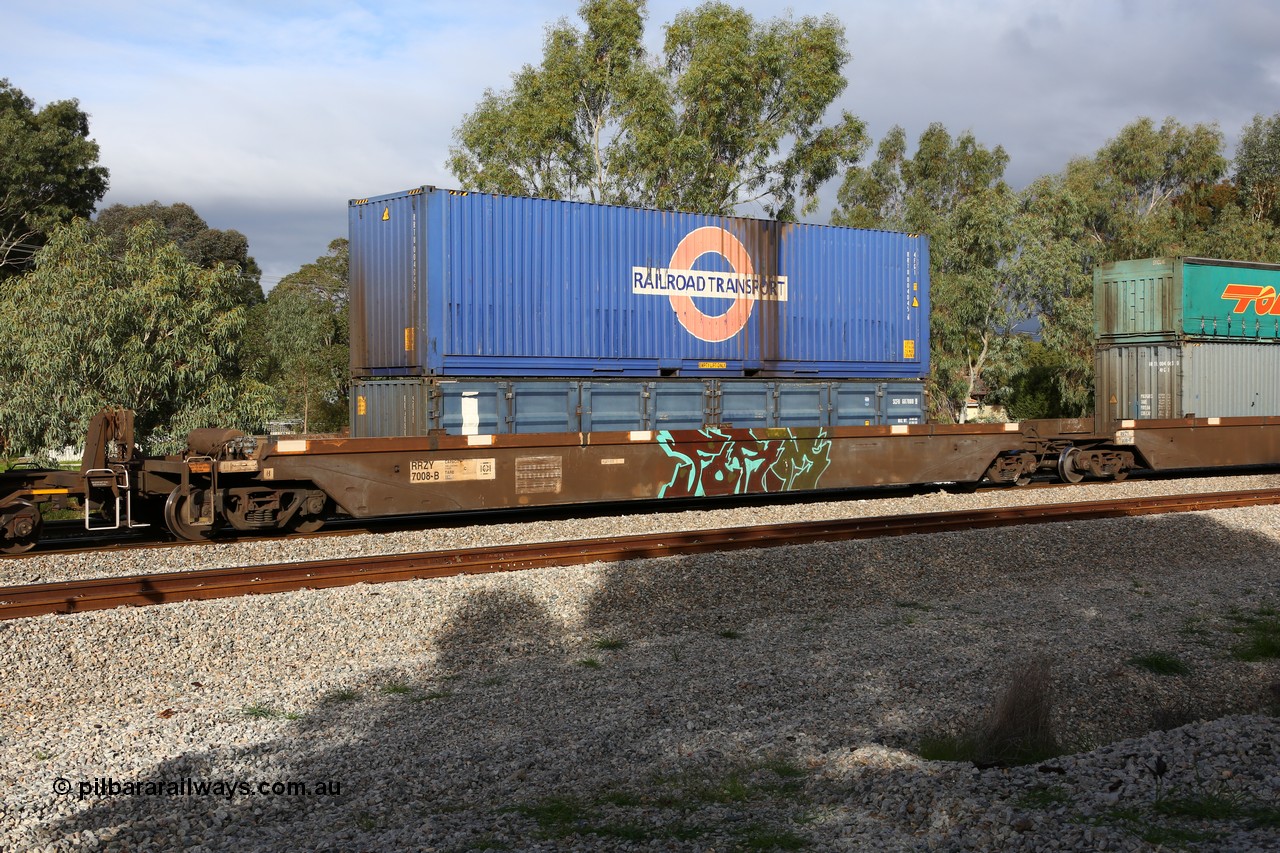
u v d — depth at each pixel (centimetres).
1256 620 952
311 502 1369
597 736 634
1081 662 809
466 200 1476
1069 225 4284
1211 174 5231
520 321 1523
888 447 1809
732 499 1862
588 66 3225
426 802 536
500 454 1463
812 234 1800
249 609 866
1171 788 501
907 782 517
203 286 2120
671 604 966
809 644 853
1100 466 2089
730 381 1711
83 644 772
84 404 1912
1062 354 4009
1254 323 2211
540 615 921
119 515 1275
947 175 5844
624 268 1614
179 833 490
